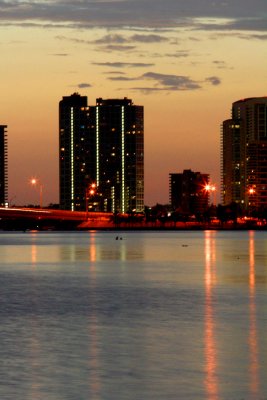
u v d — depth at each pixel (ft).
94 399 244.01
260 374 272.31
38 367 285.84
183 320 397.60
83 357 301.84
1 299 510.99
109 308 455.22
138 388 256.32
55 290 572.92
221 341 332.19
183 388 255.70
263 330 361.10
